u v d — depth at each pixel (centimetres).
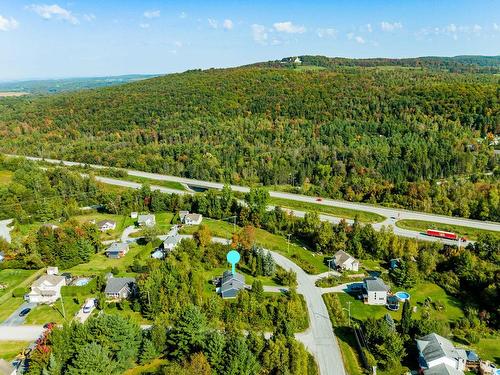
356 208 14675
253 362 6506
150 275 8812
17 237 12081
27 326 8319
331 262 10962
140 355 7044
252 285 8969
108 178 19500
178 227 13575
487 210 13175
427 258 10269
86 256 11156
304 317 8381
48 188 16100
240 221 13862
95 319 7275
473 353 7131
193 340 7025
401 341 7106
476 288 9462
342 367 7056
